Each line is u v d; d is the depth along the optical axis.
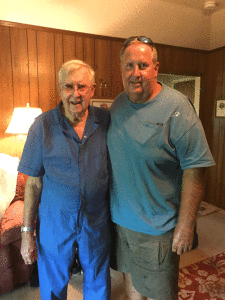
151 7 3.12
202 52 3.65
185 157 1.03
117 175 1.14
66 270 1.24
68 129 1.11
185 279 1.97
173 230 1.14
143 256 1.18
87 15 2.86
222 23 3.35
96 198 1.17
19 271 1.83
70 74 1.03
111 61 3.10
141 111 1.06
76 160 1.11
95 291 1.28
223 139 3.54
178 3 3.20
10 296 1.79
